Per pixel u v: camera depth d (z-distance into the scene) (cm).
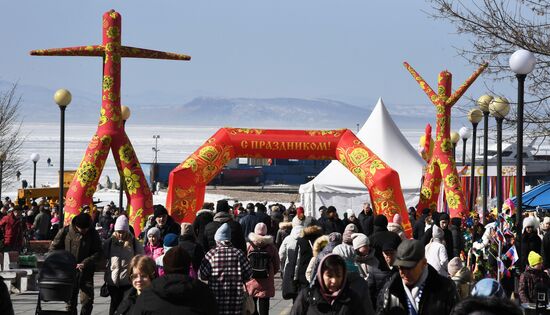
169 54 3722
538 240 2556
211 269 1655
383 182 3597
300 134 3762
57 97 3653
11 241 3744
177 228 2297
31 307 2528
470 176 5034
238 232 2153
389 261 1533
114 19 3672
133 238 1964
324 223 3142
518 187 2380
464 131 5409
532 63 2309
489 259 2431
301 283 2072
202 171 3631
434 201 4172
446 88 4153
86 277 2056
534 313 1750
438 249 1931
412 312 1163
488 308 731
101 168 3647
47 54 3631
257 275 2108
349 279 1224
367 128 5331
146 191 3678
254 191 12350
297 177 15162
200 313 1120
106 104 3678
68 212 3591
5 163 8962
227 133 3744
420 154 5812
